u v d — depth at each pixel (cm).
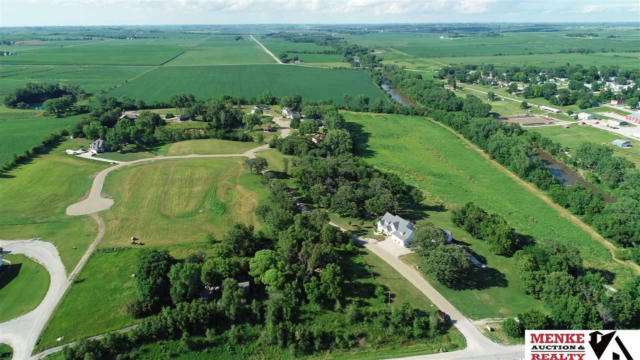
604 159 18662
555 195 16250
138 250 11656
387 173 17688
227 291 9081
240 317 9100
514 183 18212
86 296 9681
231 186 16212
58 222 13250
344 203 13738
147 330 8419
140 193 15450
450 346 8644
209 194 15475
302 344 8525
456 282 10781
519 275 11212
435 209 15338
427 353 8488
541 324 8794
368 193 14462
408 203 15650
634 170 17725
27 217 13538
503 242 12000
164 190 15750
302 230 11775
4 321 8888
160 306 9319
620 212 14000
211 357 8300
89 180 16538
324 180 15688
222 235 12675
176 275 9431
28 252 11512
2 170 17275
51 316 9025
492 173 19350
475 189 17450
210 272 9700
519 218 14862
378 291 9969
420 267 11119
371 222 13850
